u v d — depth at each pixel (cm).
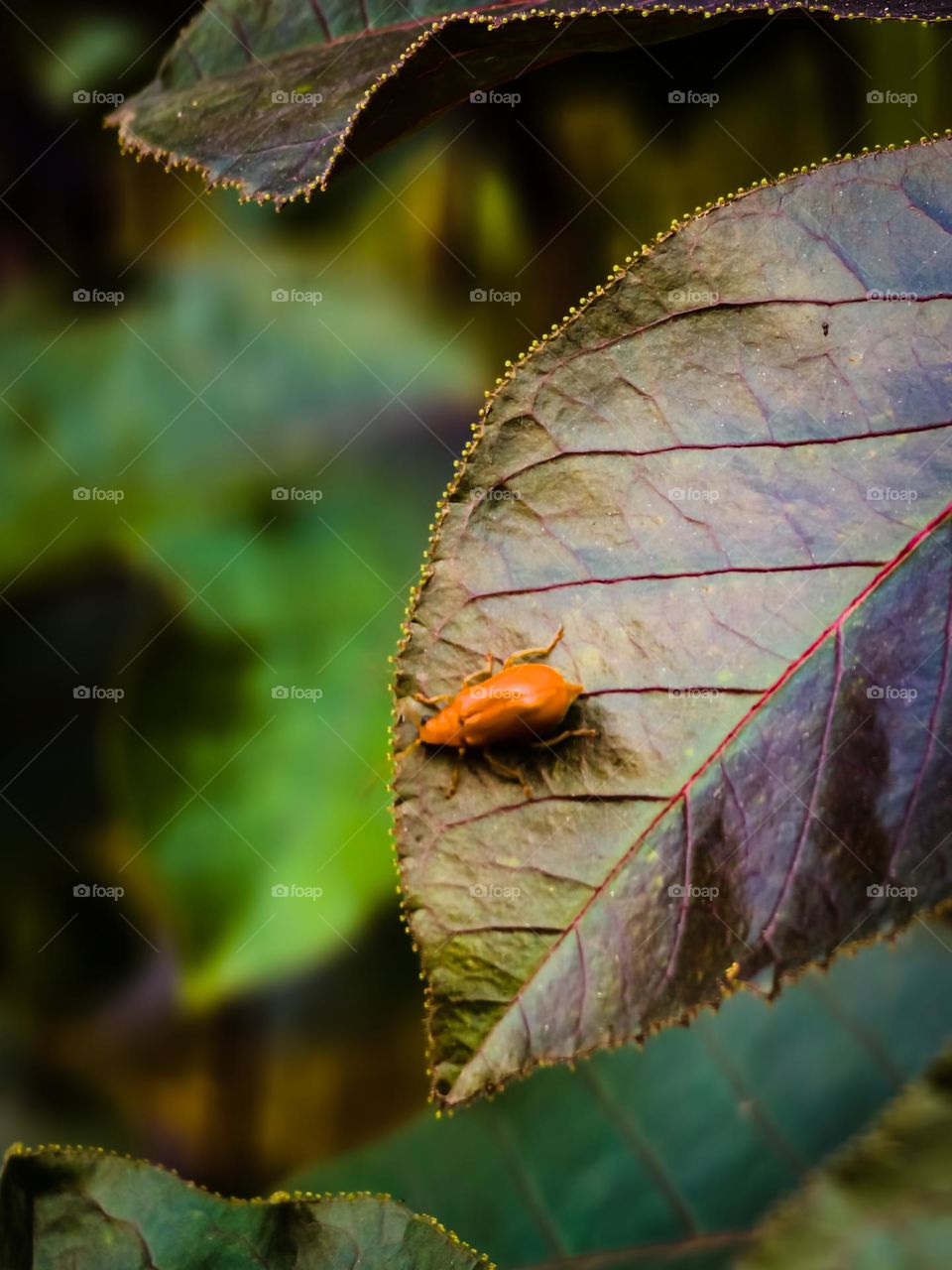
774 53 24
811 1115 20
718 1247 20
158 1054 32
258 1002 32
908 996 21
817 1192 15
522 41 16
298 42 17
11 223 31
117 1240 17
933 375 16
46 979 32
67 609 33
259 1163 32
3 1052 32
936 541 16
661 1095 21
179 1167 32
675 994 16
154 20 31
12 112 30
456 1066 16
